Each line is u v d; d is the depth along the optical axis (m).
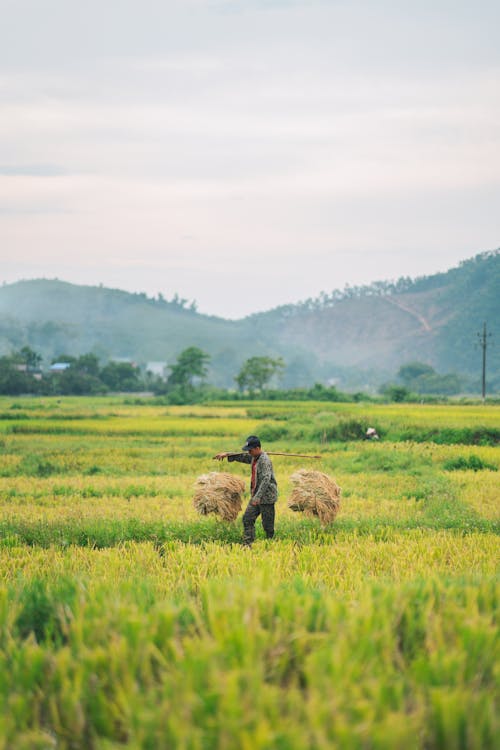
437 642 5.61
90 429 56.19
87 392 173.50
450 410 72.31
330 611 5.84
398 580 9.40
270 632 5.56
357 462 32.09
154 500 21.75
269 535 14.87
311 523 15.92
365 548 13.20
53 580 9.36
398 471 28.45
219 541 14.22
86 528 15.26
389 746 4.18
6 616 6.52
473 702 4.64
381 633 5.57
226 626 5.50
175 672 4.98
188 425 60.91
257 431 46.47
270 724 4.36
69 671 5.39
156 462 35.06
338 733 4.12
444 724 4.53
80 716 4.94
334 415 56.62
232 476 15.68
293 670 5.44
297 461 33.03
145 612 6.52
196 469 32.84
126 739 4.87
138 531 15.23
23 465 33.22
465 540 14.18
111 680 5.22
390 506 19.86
